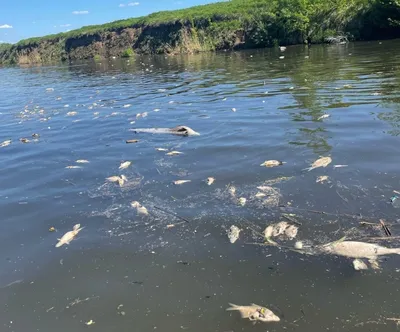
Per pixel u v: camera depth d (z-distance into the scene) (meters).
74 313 4.21
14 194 7.18
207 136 9.46
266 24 38.84
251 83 16.78
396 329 3.67
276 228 5.34
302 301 4.11
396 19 31.81
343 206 5.75
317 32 35.22
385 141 7.90
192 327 3.89
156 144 9.27
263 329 3.80
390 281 4.27
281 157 7.68
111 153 8.92
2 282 4.80
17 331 4.04
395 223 5.26
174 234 5.45
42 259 5.18
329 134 8.65
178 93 16.25
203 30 44.34
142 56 46.78
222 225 5.56
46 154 9.34
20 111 15.51
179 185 6.88
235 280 4.49
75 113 13.80
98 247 5.31
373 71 16.33
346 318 3.85
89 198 6.73
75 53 56.91
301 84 15.06
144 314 4.11
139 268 4.83
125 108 13.98
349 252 4.75
